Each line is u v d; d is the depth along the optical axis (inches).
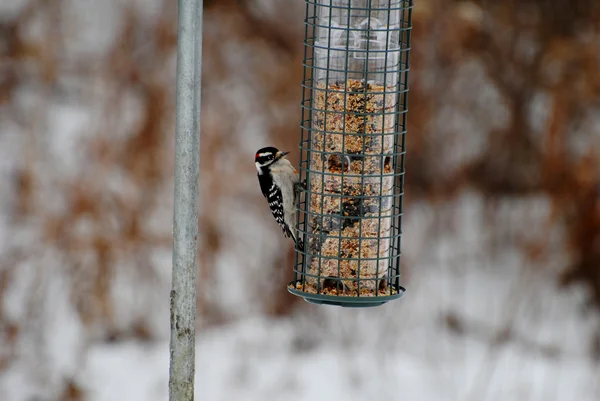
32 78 647.1
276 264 620.7
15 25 656.4
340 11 326.0
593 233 636.7
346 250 330.6
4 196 609.9
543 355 612.4
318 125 333.1
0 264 594.2
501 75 676.7
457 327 630.5
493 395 575.2
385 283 333.7
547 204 670.5
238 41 660.1
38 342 586.6
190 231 255.6
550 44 666.8
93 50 655.8
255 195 621.3
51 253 600.1
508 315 630.5
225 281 617.3
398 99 346.3
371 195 331.6
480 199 683.4
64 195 605.9
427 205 683.4
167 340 610.9
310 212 334.0
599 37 665.6
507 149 677.9
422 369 592.7
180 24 248.8
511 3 676.1
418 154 681.6
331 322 616.4
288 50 661.9
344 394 567.2
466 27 666.2
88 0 669.9
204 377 569.6
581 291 641.6
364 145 330.0
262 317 616.4
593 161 640.4
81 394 568.1
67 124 634.2
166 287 614.5
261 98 642.8
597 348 612.4
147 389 573.0
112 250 604.1
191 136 252.2
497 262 665.6
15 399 561.3
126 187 613.0
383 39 327.3
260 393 566.9
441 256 673.0
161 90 630.5
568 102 650.8
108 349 602.5
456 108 682.2
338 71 326.3
